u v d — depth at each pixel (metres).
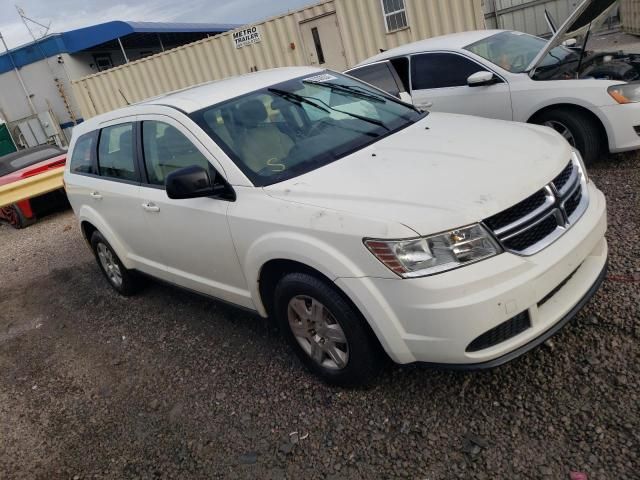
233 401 3.25
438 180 2.66
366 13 11.92
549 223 2.60
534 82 5.32
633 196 4.47
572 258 2.57
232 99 3.64
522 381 2.78
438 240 2.37
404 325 2.49
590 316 3.11
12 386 4.14
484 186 2.55
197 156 3.40
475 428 2.57
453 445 2.51
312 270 2.79
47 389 3.97
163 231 3.79
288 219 2.79
